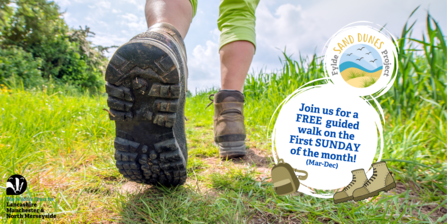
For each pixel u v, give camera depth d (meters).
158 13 1.01
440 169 1.04
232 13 1.49
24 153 1.19
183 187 1.01
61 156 1.32
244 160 1.43
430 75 1.71
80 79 12.37
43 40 11.39
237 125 1.44
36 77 8.26
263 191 0.96
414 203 0.85
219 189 1.00
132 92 0.77
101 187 0.96
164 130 0.81
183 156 0.94
